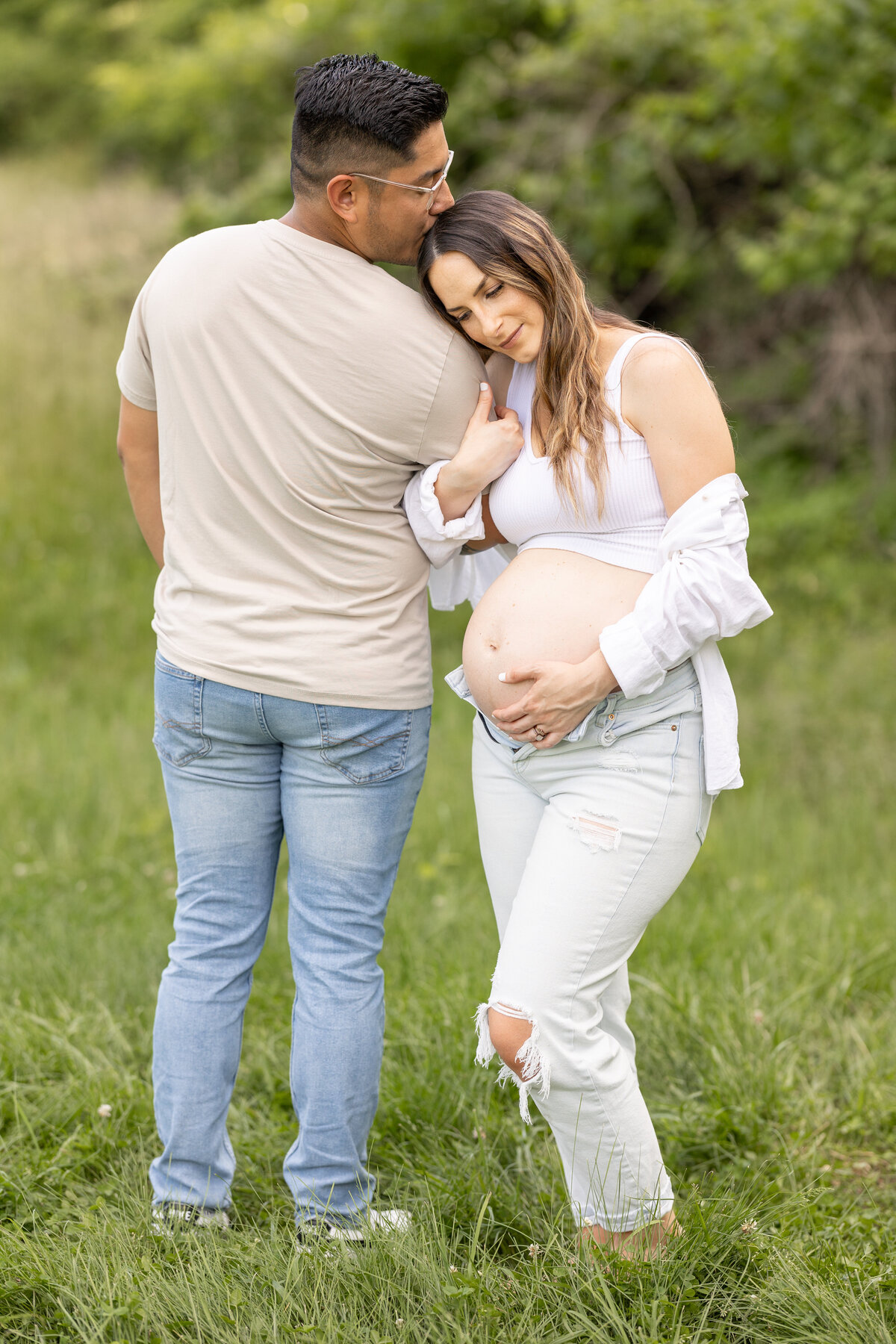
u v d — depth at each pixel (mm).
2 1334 2939
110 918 5582
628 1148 3115
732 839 6836
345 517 3158
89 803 6855
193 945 3373
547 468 3123
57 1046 4266
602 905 3039
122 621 10156
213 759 3297
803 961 5117
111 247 15820
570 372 3041
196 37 20312
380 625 3230
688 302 13109
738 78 10336
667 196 12586
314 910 3336
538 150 12094
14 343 13469
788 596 10508
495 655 3131
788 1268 3123
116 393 13102
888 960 5156
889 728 8352
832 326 12062
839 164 10312
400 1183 3645
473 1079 4094
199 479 3172
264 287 3033
